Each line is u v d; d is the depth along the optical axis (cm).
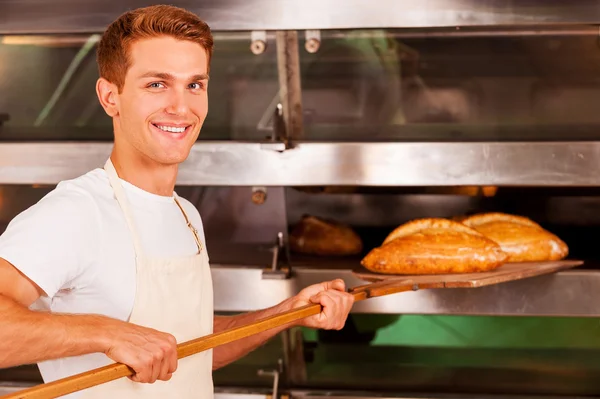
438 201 267
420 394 245
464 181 226
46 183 236
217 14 221
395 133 243
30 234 130
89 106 248
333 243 254
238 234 254
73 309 139
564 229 262
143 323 142
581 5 214
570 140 229
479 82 237
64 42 240
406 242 208
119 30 139
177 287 149
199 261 156
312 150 229
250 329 136
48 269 129
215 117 245
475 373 252
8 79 246
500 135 240
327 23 219
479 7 216
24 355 121
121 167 147
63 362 141
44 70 245
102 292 139
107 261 138
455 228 217
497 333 253
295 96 241
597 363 250
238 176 231
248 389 247
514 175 225
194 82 142
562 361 251
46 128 250
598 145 222
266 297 234
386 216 269
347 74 239
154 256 146
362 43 234
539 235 228
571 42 229
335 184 230
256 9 220
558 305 225
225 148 231
